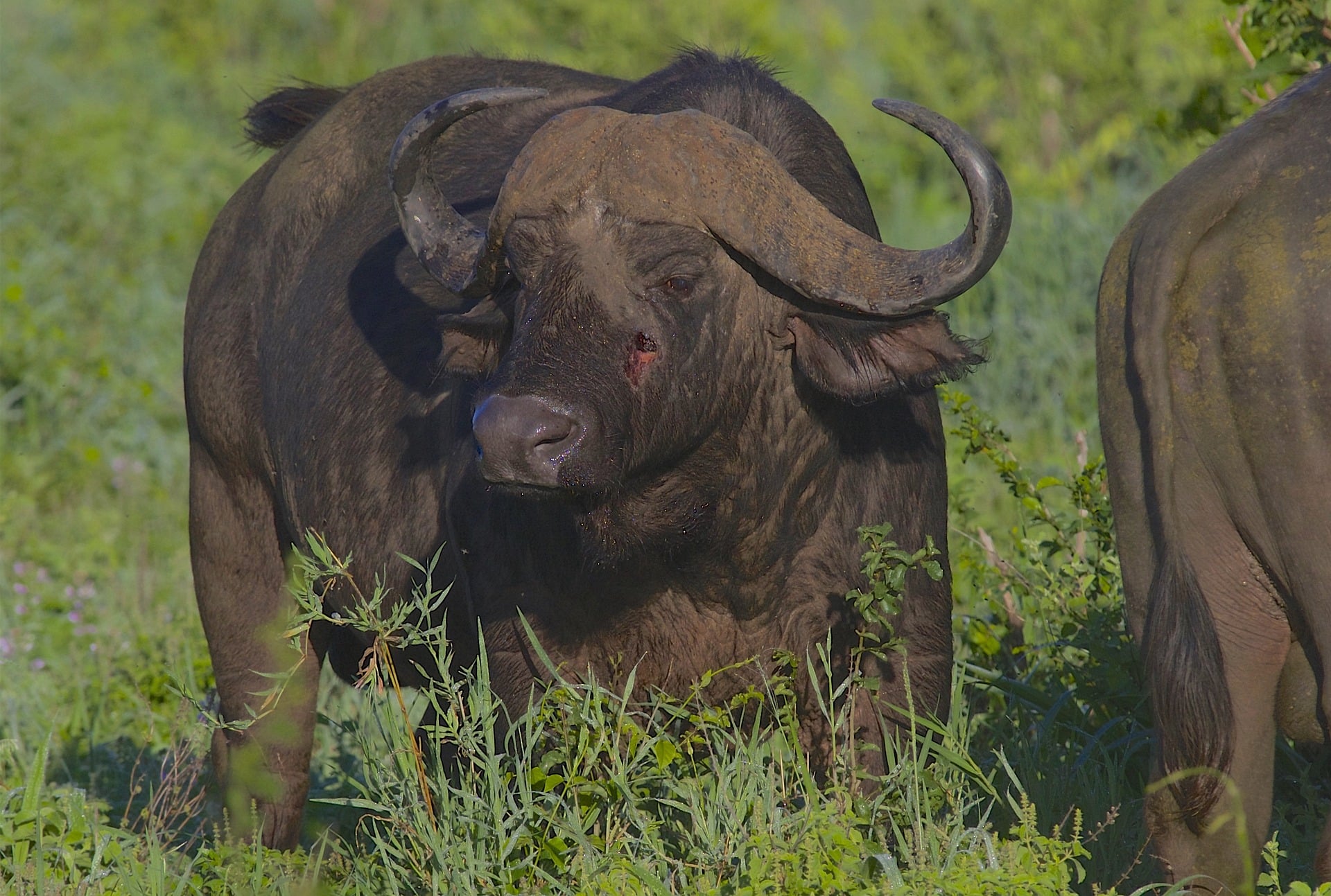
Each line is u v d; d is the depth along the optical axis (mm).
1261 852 13430
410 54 58062
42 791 18984
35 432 34094
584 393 13641
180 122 54344
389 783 15758
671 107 16344
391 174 15766
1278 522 12500
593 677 15672
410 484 17469
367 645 18188
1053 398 30719
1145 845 14188
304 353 19047
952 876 13422
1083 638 18328
